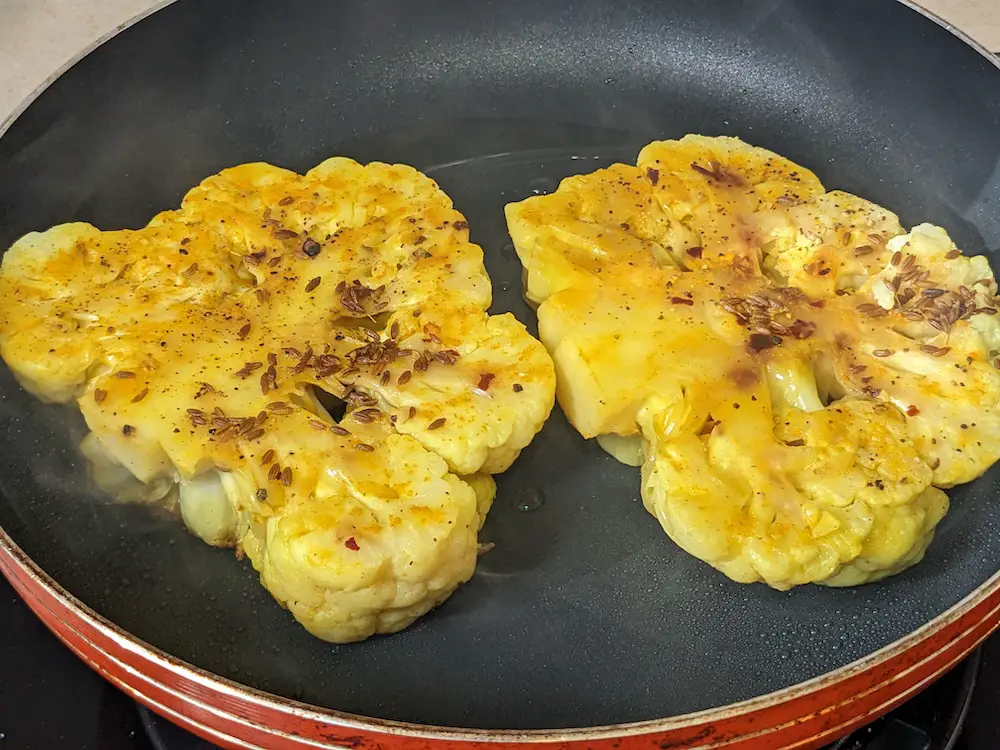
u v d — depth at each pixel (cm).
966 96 29
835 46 31
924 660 19
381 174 26
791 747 19
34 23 36
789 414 22
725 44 32
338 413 23
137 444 21
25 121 25
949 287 25
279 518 20
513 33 32
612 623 22
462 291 24
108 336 23
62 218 26
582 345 23
